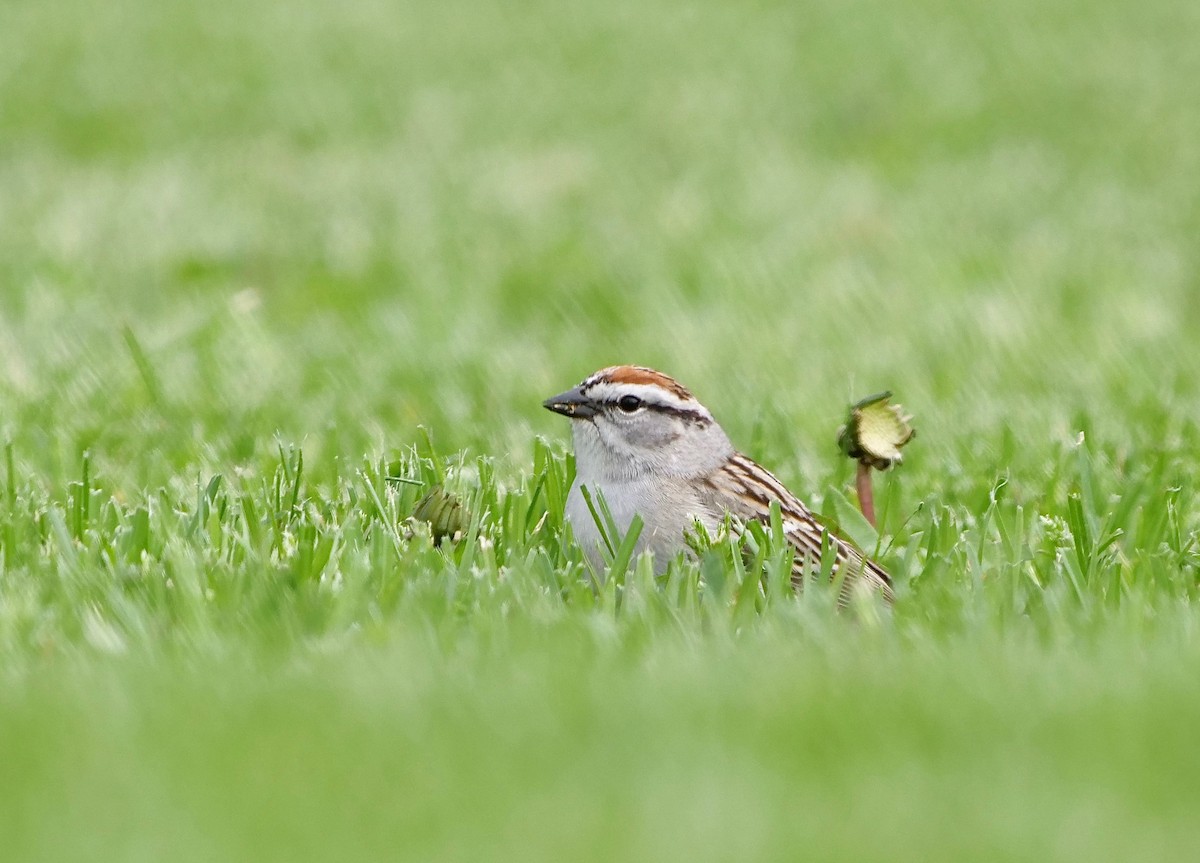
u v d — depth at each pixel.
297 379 14.84
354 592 8.43
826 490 10.77
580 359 16.08
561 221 23.05
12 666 7.73
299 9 40.56
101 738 6.73
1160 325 17.41
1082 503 10.00
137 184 25.06
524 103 31.97
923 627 8.25
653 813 6.01
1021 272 19.81
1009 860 5.64
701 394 14.98
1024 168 26.53
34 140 28.58
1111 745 6.55
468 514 9.71
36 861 5.79
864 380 15.38
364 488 10.41
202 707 7.02
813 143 28.80
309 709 7.00
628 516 9.49
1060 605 8.58
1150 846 5.71
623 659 7.65
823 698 7.00
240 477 11.07
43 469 11.65
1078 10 39.75
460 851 5.78
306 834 5.96
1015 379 15.32
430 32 38.31
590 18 39.91
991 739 6.65
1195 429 12.96
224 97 31.97
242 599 8.55
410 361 15.66
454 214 23.48
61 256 20.05
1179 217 23.09
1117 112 30.58
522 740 6.68
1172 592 8.91
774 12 40.41
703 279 19.50
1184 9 39.62
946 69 34.31
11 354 15.34
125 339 15.15
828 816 5.99
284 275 19.89
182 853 5.84
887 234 21.84
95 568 8.92
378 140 28.95
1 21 38.28
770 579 8.79
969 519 10.44
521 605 8.52
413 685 7.25
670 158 27.58
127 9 39.84
